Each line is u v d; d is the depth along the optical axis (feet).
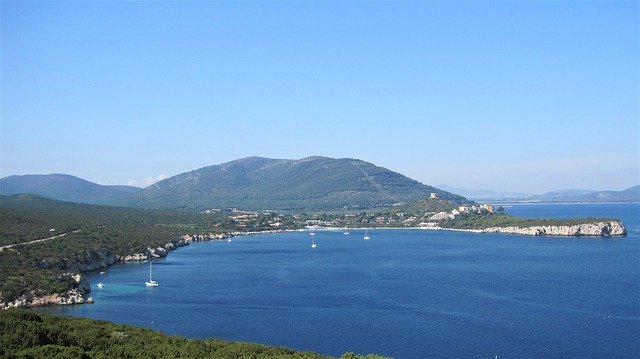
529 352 443.32
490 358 429.38
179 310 597.11
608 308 596.70
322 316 566.36
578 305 613.11
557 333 497.05
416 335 492.95
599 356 434.30
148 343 339.16
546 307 604.08
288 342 472.85
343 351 449.48
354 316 565.94
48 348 300.40
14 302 606.96
